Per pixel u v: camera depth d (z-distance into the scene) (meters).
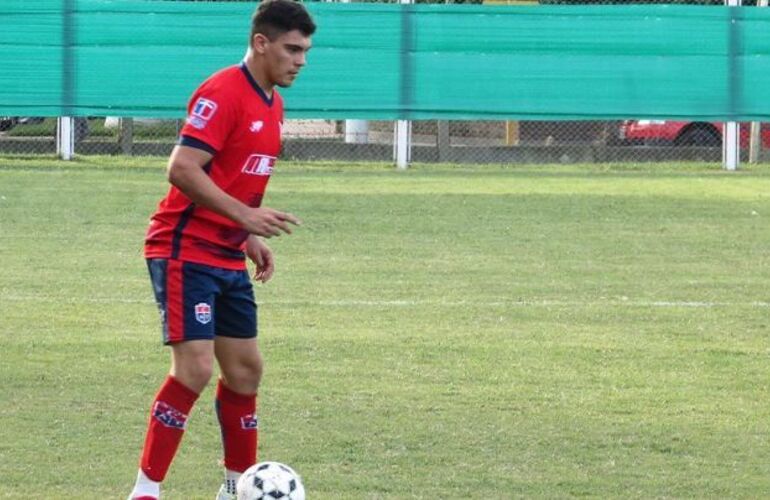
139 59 72.31
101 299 40.12
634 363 32.75
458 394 29.39
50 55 72.06
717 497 22.48
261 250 22.27
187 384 20.09
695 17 73.25
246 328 21.06
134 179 70.06
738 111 73.94
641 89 73.50
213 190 19.45
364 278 44.47
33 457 24.14
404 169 78.00
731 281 44.84
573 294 42.12
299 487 19.72
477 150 82.44
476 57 73.00
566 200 64.94
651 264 48.09
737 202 65.06
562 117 73.44
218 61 72.44
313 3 72.12
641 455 24.95
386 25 72.56
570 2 85.31
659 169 79.81
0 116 72.50
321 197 64.44
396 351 33.62
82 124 81.81
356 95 72.94
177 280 20.03
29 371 30.83
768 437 26.31
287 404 28.23
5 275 43.84
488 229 55.94
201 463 24.16
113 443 25.16
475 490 22.64
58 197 62.41
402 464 24.11
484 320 37.88
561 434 26.28
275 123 20.59
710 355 33.75
